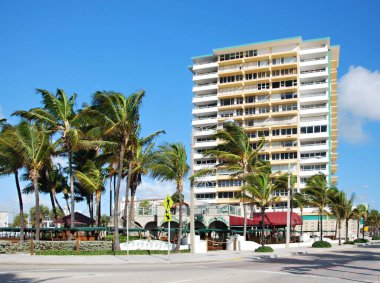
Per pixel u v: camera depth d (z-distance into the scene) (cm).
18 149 3378
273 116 10106
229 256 3142
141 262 2652
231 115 10488
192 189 3462
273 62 10456
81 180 4381
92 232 4575
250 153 4297
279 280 1628
